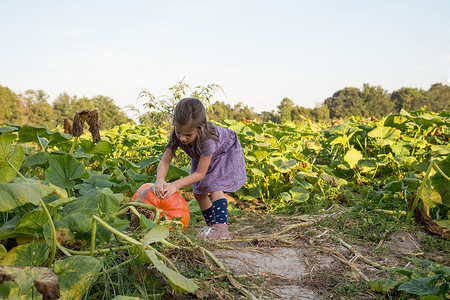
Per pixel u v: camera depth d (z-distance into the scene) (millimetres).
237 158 3305
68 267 1928
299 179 4469
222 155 3229
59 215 2346
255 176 4473
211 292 2123
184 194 4066
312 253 2795
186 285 1792
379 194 3691
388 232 3131
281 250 2844
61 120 88250
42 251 2000
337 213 3639
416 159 4996
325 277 2441
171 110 6359
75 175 2850
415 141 5094
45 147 3602
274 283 2354
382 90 111375
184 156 5270
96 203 2367
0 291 1628
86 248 2547
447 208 3400
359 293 2230
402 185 3574
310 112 90938
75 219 2262
